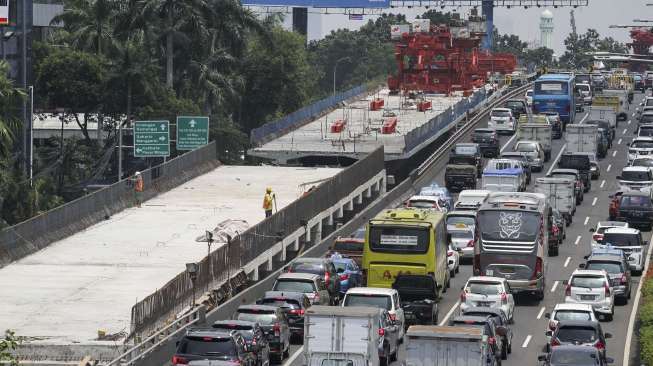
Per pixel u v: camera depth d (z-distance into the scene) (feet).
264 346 279.69
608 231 426.92
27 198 506.07
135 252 401.90
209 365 251.80
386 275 358.64
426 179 620.90
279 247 424.87
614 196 523.29
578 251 456.45
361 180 552.82
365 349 257.75
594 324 283.79
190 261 390.01
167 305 318.86
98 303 338.95
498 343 287.28
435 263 359.87
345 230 480.64
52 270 377.71
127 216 463.42
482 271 374.63
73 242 417.08
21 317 323.57
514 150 630.33
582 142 644.27
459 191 586.04
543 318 352.90
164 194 513.86
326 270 361.30
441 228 375.04
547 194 504.84
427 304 330.13
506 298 333.83
